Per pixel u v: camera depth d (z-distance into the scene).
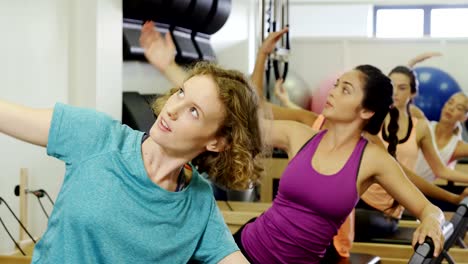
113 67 3.77
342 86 2.33
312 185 2.23
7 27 3.08
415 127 3.88
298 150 2.42
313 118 3.10
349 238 2.89
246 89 1.51
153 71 4.77
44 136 1.46
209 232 1.58
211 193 1.60
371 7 8.58
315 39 7.27
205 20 5.23
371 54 7.22
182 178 1.54
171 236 1.50
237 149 1.52
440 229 2.09
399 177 2.26
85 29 3.62
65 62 3.58
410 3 8.63
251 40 6.57
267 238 2.32
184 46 4.97
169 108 1.46
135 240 1.45
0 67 3.04
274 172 5.26
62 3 3.52
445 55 7.08
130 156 1.46
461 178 3.92
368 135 2.98
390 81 2.36
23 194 3.08
